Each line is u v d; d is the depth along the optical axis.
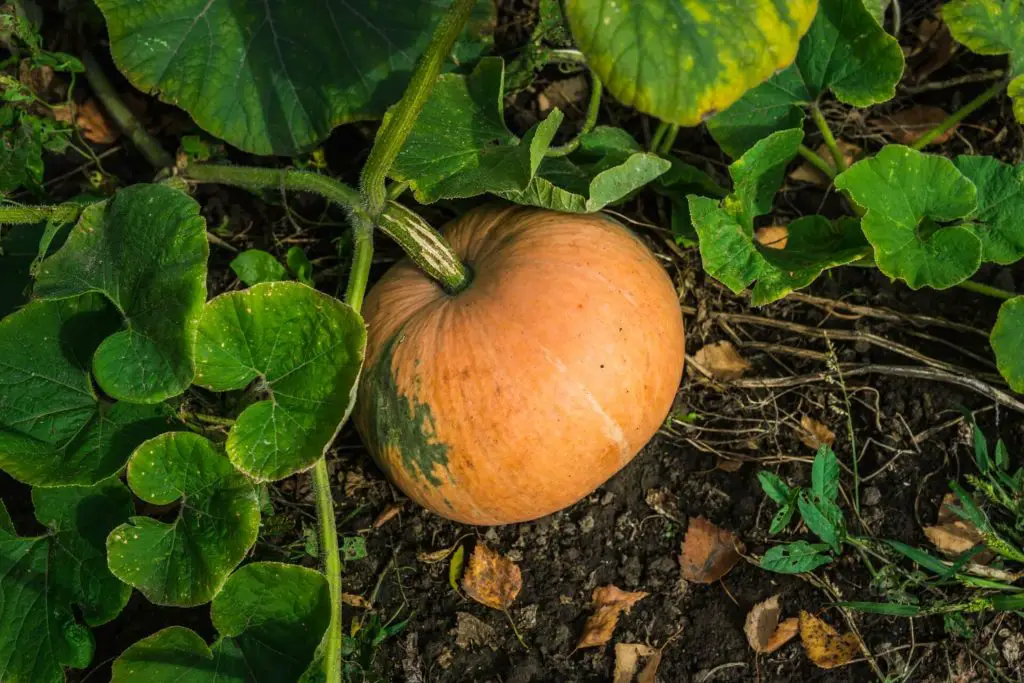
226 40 1.31
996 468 1.28
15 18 1.32
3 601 1.18
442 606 1.32
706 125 1.34
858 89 1.28
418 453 1.17
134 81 1.30
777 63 1.03
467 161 1.21
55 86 1.45
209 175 1.33
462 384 1.14
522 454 1.14
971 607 1.22
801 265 1.23
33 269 1.22
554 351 1.14
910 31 1.45
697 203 1.22
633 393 1.16
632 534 1.32
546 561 1.32
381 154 1.18
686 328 1.39
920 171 1.22
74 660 1.17
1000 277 1.37
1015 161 1.41
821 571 1.29
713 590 1.30
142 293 1.14
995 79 1.42
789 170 1.43
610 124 1.45
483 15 1.33
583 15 1.01
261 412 1.14
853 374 1.35
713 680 1.27
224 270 1.44
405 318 1.19
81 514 1.19
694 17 1.02
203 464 1.14
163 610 1.31
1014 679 1.24
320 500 1.21
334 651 1.17
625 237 1.21
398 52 1.32
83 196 1.38
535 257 1.17
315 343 1.14
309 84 1.32
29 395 1.18
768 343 1.38
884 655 1.26
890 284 1.38
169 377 1.11
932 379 1.34
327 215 1.44
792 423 1.35
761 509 1.31
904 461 1.32
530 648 1.29
